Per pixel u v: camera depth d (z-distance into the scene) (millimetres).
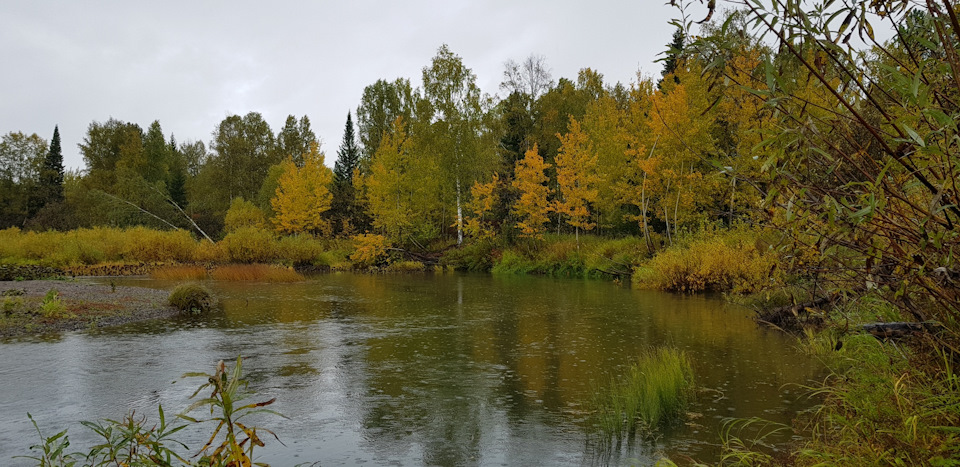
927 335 3609
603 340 10531
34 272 25250
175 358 8883
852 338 5574
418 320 13219
